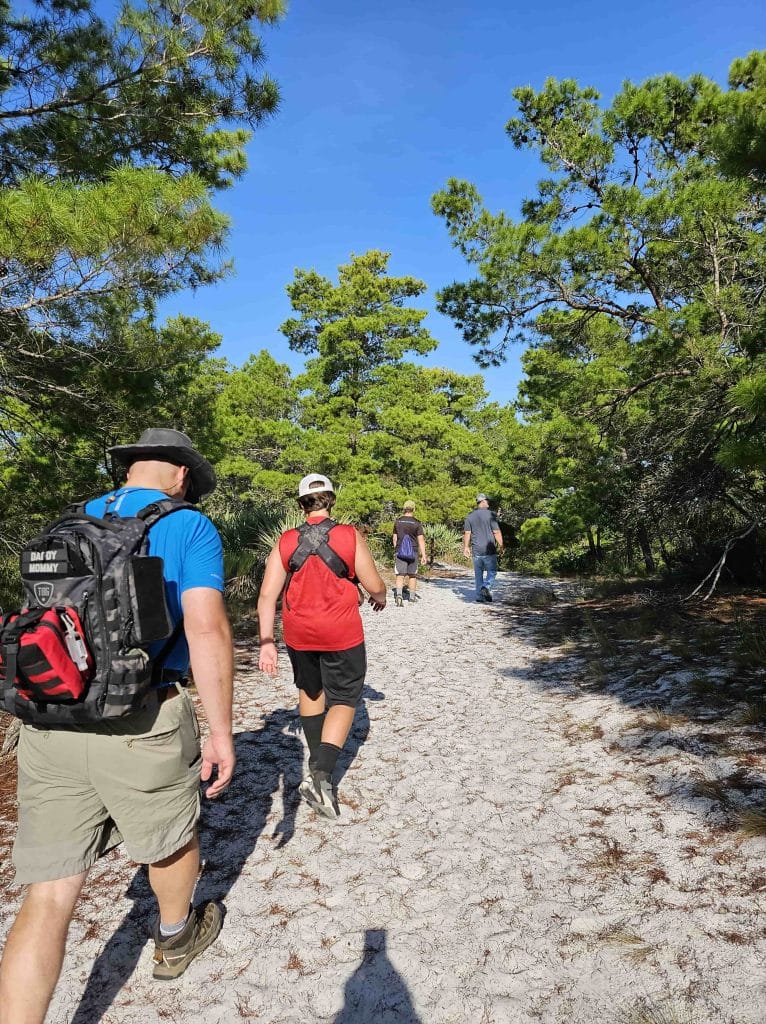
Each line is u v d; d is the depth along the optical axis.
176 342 6.41
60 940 1.83
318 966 2.34
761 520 8.32
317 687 3.68
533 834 3.18
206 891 2.82
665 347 8.22
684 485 9.50
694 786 3.40
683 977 2.14
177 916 2.27
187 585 2.01
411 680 6.34
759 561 9.69
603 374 10.48
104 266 4.83
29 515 6.78
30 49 6.02
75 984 2.29
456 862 2.97
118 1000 2.21
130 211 4.55
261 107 6.55
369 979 2.26
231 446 24.42
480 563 12.10
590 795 3.52
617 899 2.59
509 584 15.30
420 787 3.81
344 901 2.72
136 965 2.37
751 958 2.18
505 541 26.38
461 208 8.95
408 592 12.31
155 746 1.95
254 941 2.48
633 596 10.27
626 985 2.13
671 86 8.36
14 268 4.53
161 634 1.87
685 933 2.34
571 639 7.59
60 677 1.70
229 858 3.09
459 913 2.59
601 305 9.58
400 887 2.80
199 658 1.97
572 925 2.46
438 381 32.41
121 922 2.62
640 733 4.26
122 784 1.90
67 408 6.36
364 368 25.11
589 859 2.91
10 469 6.88
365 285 24.39
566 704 5.14
